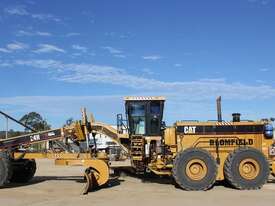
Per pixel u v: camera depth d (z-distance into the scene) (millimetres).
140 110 20938
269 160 18969
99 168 17969
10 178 18641
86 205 14242
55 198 15750
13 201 15156
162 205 14234
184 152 17922
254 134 19109
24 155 19234
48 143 20109
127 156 21031
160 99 20953
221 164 18781
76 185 19109
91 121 20250
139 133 20828
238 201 14938
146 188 18172
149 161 19891
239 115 19391
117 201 14969
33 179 21641
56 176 23516
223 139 19047
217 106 19766
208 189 17922
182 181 17672
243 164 18062
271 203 14539
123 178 21359
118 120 21000
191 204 14391
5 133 20406
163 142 19734
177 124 19141
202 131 19062
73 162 18312
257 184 17922
